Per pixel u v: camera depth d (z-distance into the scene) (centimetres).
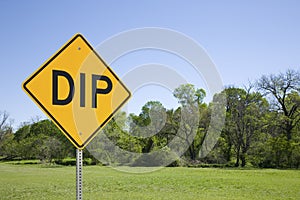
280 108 4438
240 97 4403
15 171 3152
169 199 1323
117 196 1395
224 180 2055
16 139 6500
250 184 1844
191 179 2108
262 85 4409
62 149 4825
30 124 6588
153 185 1795
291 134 4388
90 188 1664
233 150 4472
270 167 4128
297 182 1969
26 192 1541
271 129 4466
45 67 396
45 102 392
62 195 1438
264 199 1312
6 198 1357
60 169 3472
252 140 4347
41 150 4878
